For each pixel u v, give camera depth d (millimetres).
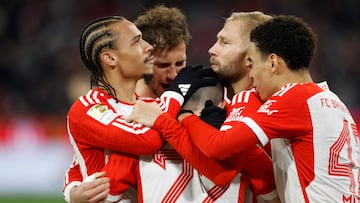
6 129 38031
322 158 11812
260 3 53938
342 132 12039
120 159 12188
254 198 12938
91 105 12367
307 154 11859
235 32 12766
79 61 49219
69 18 52938
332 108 12031
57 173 37688
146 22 13586
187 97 12344
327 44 51312
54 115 44750
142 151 11961
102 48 12484
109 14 53688
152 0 53781
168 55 13430
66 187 12883
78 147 12570
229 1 54469
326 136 11844
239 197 12352
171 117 12031
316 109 11852
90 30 12602
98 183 11891
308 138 11836
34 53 50156
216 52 12875
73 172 13266
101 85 12711
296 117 11758
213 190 12234
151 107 12094
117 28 12539
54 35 51531
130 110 12625
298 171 11961
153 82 13641
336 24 53156
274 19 12297
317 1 53844
